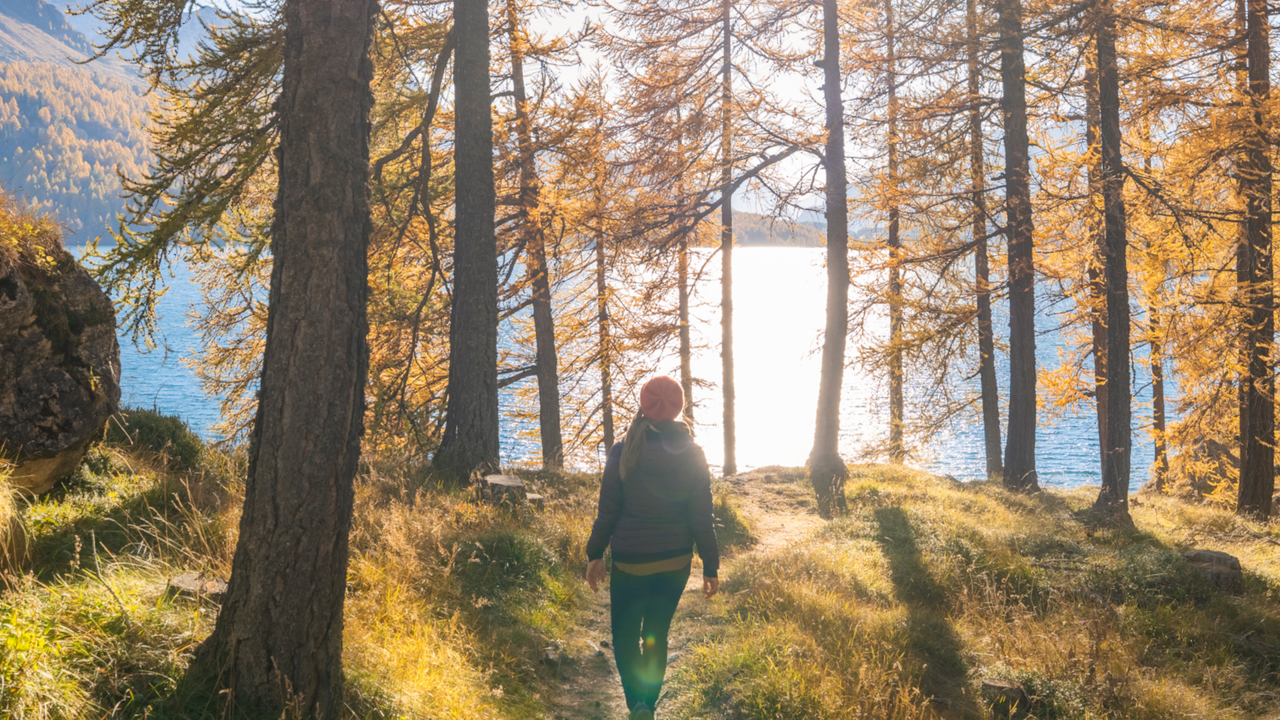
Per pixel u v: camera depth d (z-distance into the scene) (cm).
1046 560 788
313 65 292
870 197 1531
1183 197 1175
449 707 353
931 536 838
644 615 357
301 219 290
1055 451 5716
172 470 677
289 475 290
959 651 530
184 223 827
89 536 458
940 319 1480
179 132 816
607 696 444
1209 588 716
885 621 549
